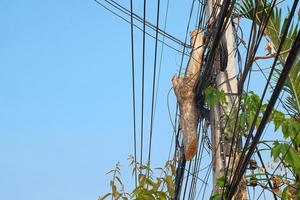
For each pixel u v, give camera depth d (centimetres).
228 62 1441
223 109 1416
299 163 1153
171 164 1242
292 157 1155
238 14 1409
